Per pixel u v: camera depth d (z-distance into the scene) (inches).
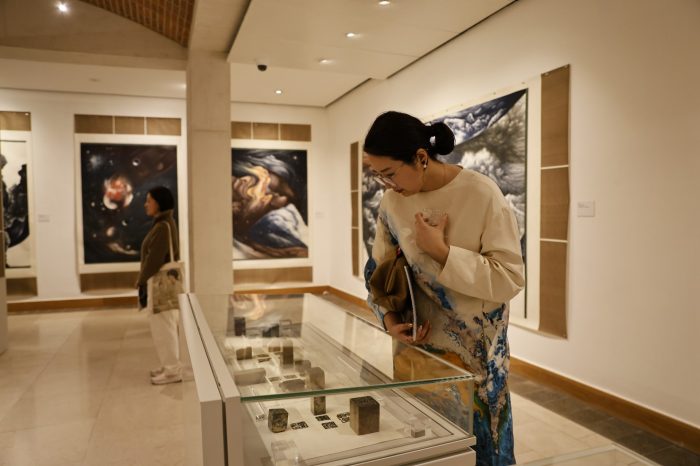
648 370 125.2
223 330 64.9
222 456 37.6
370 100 275.3
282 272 343.6
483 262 52.9
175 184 318.0
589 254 140.3
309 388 42.4
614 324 133.7
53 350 207.5
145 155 313.0
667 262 120.0
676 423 117.8
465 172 57.6
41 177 296.4
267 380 44.1
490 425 57.1
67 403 148.8
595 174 137.7
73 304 301.9
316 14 167.3
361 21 174.2
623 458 44.6
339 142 326.6
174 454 116.9
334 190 339.3
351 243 312.2
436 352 61.2
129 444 122.1
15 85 282.7
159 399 151.6
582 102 141.1
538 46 155.8
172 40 223.6
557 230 150.0
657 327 122.7
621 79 129.9
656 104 121.3
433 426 45.4
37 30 209.8
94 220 305.7
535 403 142.0
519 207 164.6
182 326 74.4
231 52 204.5
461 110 191.6
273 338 61.0
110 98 306.0
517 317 167.3
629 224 128.8
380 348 55.2
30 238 295.3
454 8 166.4
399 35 189.3
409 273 61.9
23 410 143.6
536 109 156.6
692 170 114.0
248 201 334.3
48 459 114.9
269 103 334.6
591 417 132.3
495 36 173.8
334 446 42.2
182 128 318.7
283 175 341.1
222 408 37.8
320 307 81.4
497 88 173.9
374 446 42.7
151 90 296.4
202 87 210.1
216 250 213.6
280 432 42.8
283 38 188.5
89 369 181.8
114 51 217.3
